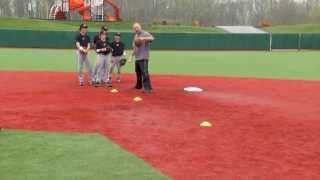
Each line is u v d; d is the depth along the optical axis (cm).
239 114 1248
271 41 5319
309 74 2539
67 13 7631
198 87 1856
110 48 1859
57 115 1191
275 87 1897
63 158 796
